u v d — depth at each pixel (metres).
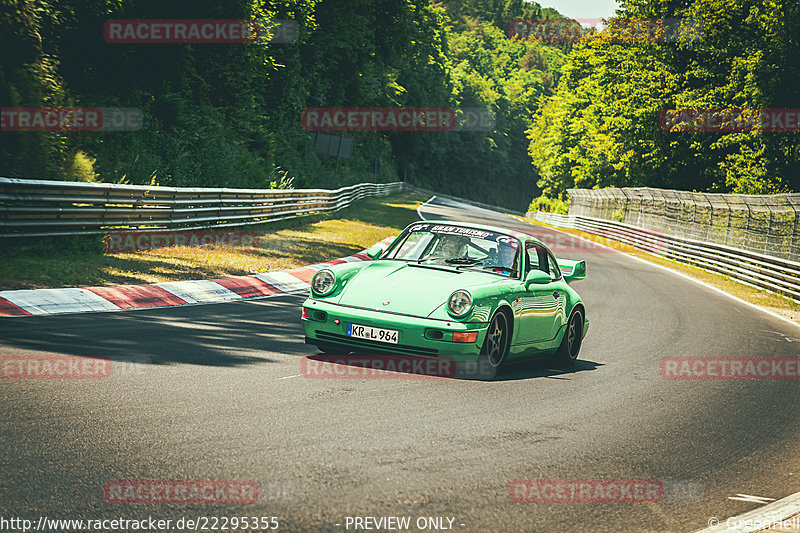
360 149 96.25
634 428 8.14
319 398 8.06
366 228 38.69
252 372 9.07
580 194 76.94
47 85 22.59
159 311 13.30
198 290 15.92
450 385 9.27
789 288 28.12
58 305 12.59
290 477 5.61
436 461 6.29
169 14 33.78
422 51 97.38
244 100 44.94
